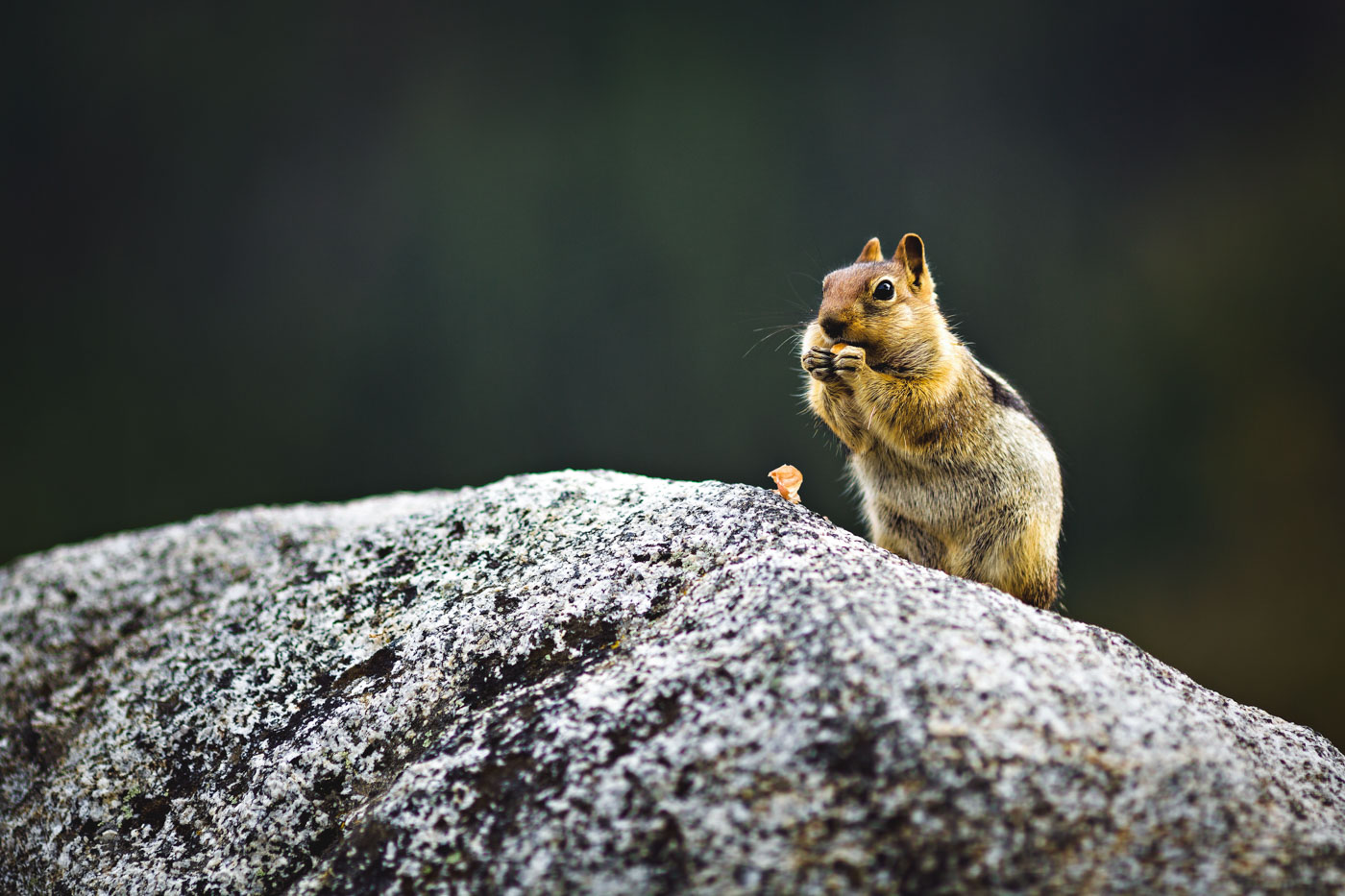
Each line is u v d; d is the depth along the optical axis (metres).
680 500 3.89
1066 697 3.81
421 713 3.86
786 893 3.56
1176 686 3.84
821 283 4.01
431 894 3.81
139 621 4.00
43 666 3.98
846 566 3.84
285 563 3.96
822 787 3.73
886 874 3.56
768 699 3.81
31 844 3.89
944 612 3.83
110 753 3.90
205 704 3.90
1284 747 3.84
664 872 3.70
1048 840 3.59
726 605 3.84
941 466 3.98
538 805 3.81
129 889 3.86
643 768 3.81
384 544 3.94
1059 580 4.02
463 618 3.88
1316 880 3.55
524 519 3.92
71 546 4.06
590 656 3.85
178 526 4.07
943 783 3.67
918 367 3.98
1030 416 4.01
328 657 3.90
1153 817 3.66
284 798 3.86
